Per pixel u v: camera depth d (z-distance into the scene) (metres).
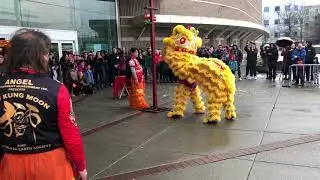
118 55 16.56
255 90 13.23
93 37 21.42
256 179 4.73
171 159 5.66
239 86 14.67
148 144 6.57
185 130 7.46
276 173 4.90
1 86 2.43
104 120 8.83
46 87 2.40
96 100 12.36
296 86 13.92
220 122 8.02
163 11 26.41
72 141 2.46
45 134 2.41
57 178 2.44
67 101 2.45
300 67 14.28
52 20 17.77
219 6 32.47
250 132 7.07
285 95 11.67
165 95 12.91
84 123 8.54
